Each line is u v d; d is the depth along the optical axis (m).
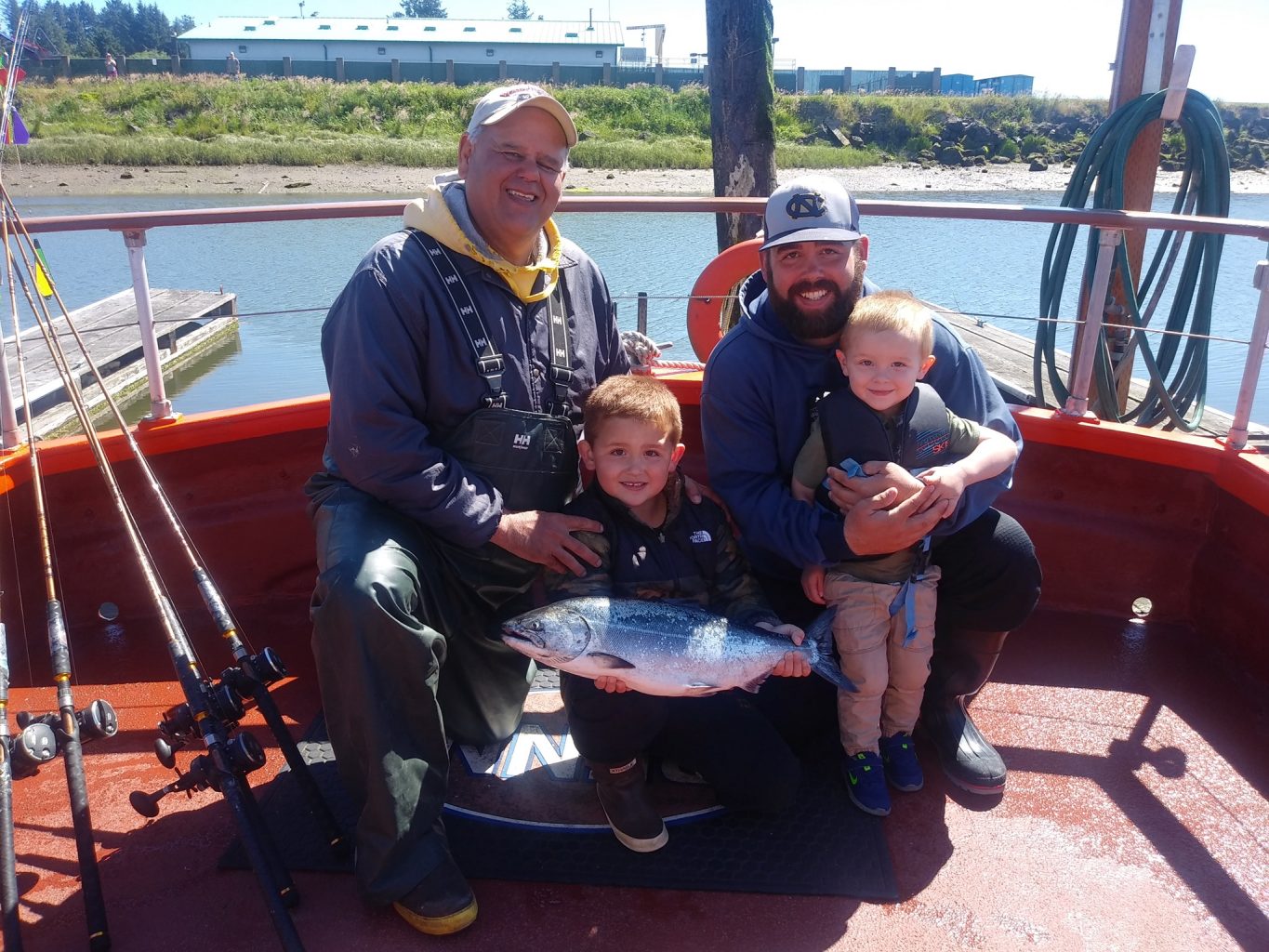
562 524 2.30
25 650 3.16
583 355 2.56
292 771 2.22
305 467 3.43
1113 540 3.32
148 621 3.38
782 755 2.33
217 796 2.52
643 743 2.22
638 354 3.55
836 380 2.53
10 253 2.55
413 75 45.03
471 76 45.06
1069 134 37.16
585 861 2.27
